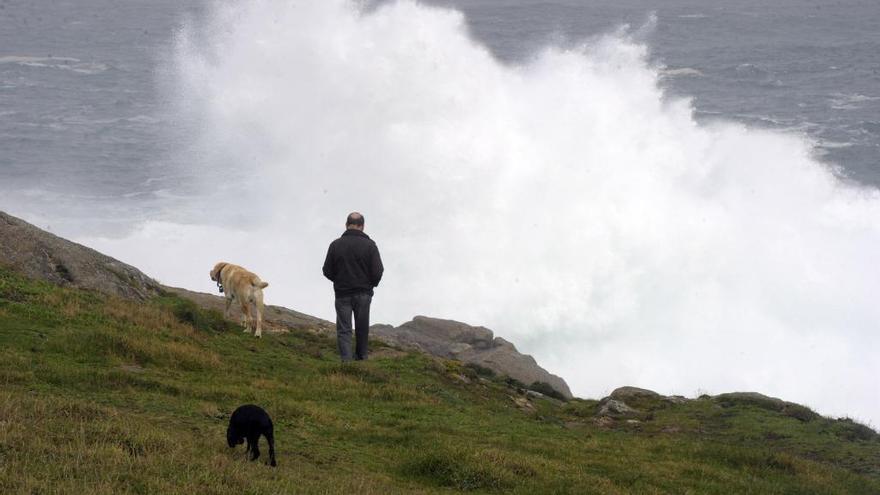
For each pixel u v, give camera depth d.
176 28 139.25
